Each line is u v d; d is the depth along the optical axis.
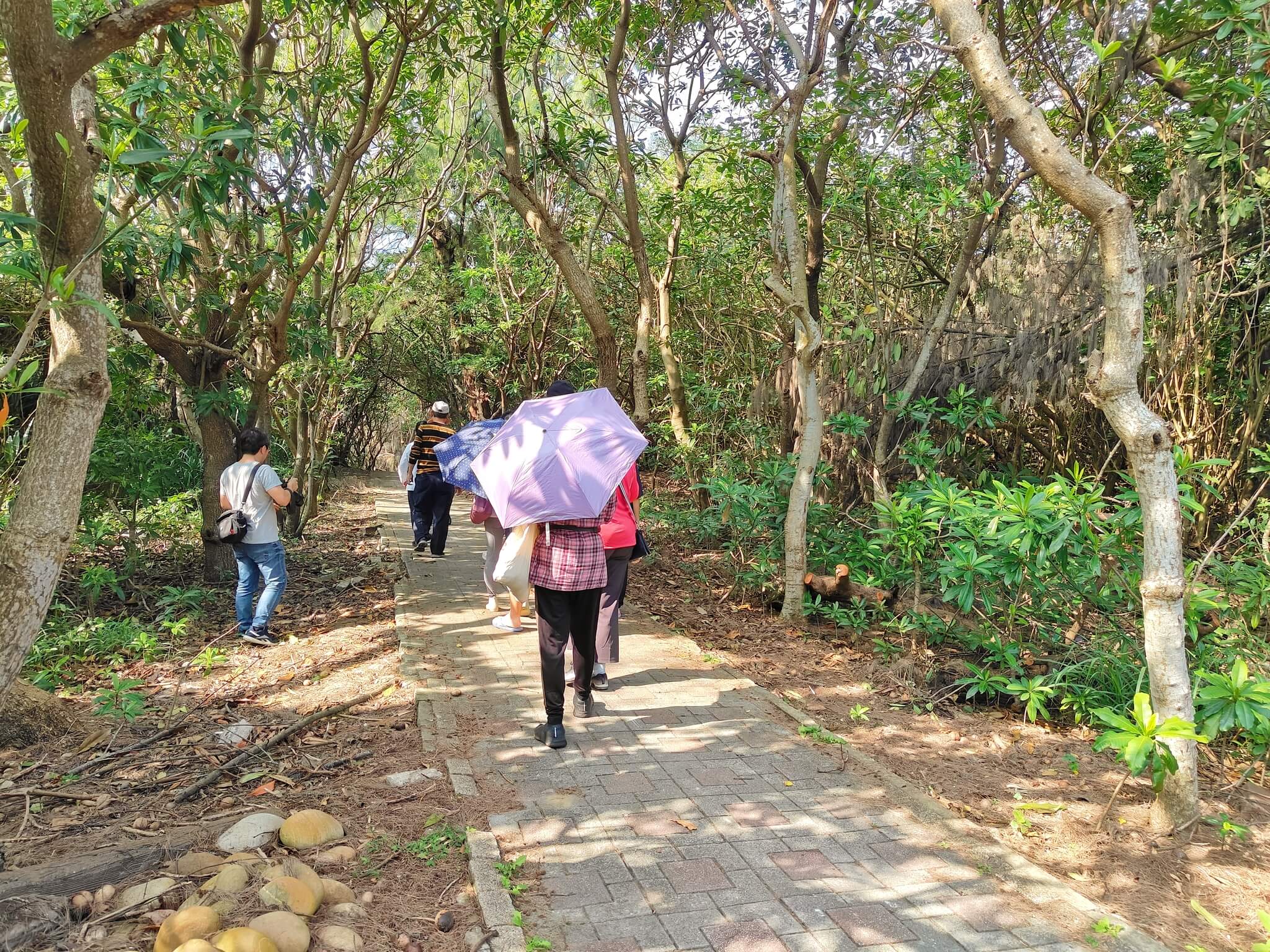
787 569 6.70
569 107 11.02
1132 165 8.76
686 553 9.11
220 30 7.43
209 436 7.75
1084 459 8.36
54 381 2.81
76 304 2.53
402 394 20.53
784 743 4.17
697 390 9.62
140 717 4.50
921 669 5.38
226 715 4.57
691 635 6.32
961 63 3.33
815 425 6.57
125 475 7.70
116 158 3.04
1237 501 7.85
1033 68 7.69
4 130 4.94
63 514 2.82
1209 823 3.40
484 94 10.61
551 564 4.00
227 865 2.78
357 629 6.35
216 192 4.84
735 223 10.03
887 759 4.06
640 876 2.91
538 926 2.61
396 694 4.83
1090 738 4.43
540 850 3.08
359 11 7.15
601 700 4.77
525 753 3.98
